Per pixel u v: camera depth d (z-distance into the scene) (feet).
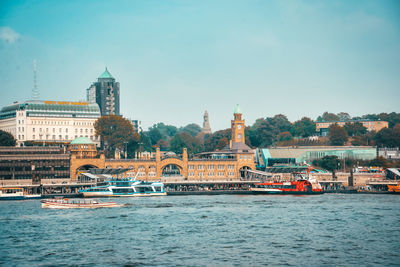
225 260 371.76
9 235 454.81
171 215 571.28
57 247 409.90
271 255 385.29
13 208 633.61
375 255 386.73
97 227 493.36
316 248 406.41
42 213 586.45
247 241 430.20
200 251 396.98
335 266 359.25
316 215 569.64
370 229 483.10
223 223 515.91
